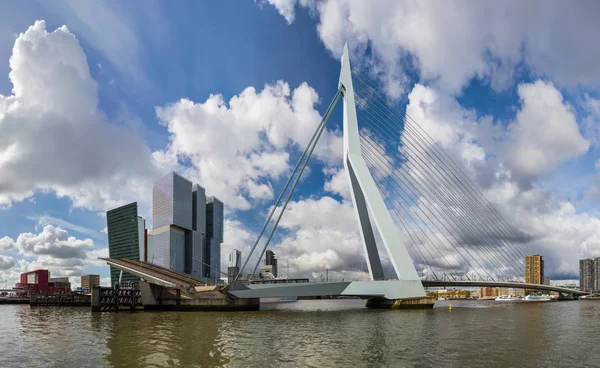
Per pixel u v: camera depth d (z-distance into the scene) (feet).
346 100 293.84
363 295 256.32
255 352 99.60
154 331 146.10
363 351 99.04
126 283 404.16
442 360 88.17
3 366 92.89
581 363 85.87
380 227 258.57
